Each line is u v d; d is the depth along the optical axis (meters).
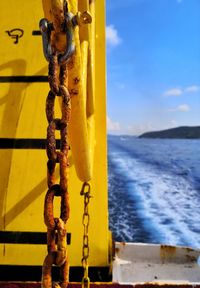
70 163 2.31
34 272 2.19
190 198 12.48
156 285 2.12
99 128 2.38
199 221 10.21
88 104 1.86
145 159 20.72
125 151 24.02
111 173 16.80
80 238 2.22
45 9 1.19
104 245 2.23
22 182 2.30
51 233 0.87
